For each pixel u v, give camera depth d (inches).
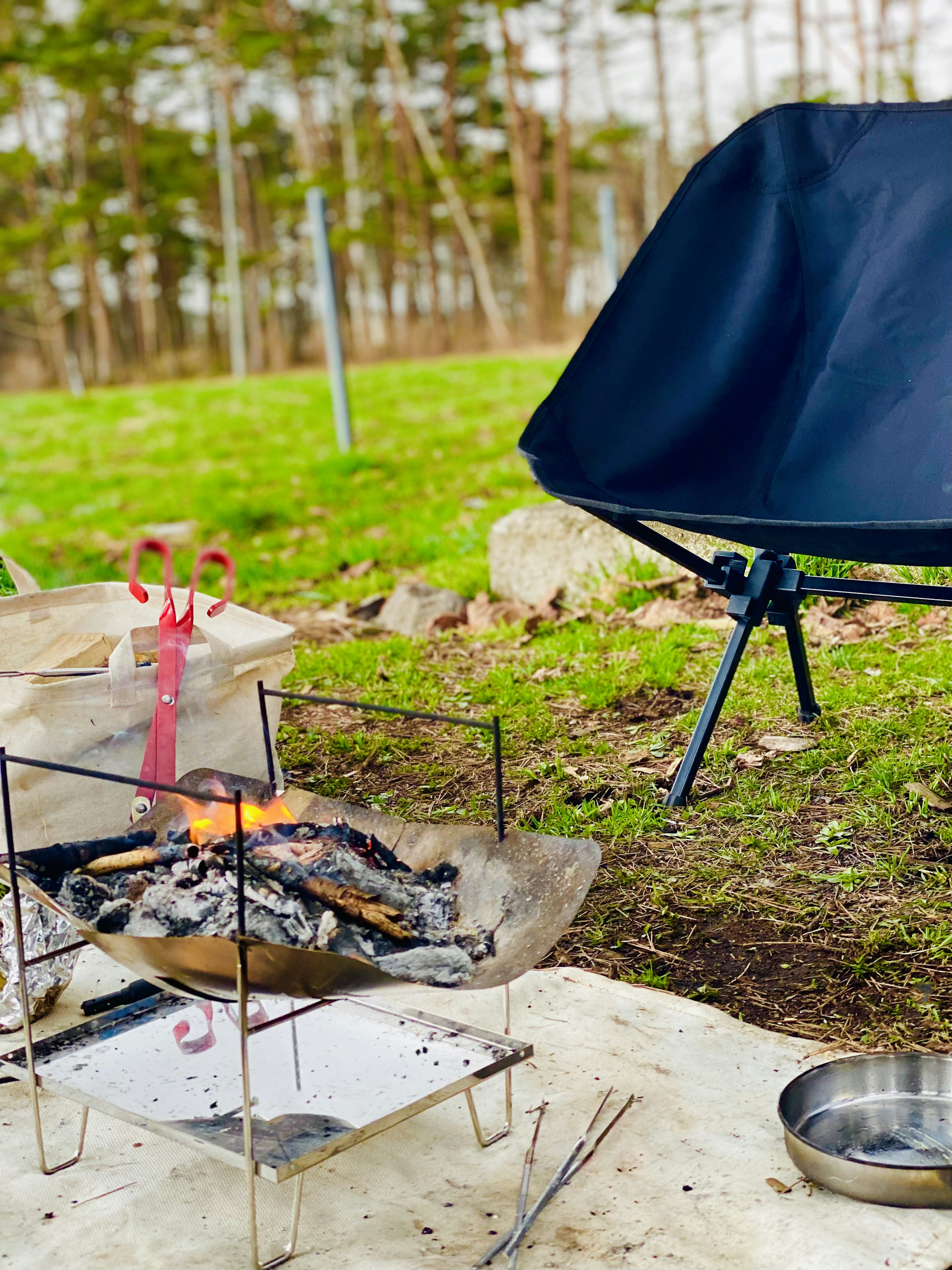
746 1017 87.0
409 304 1604.3
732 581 120.1
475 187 1363.2
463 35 1453.0
